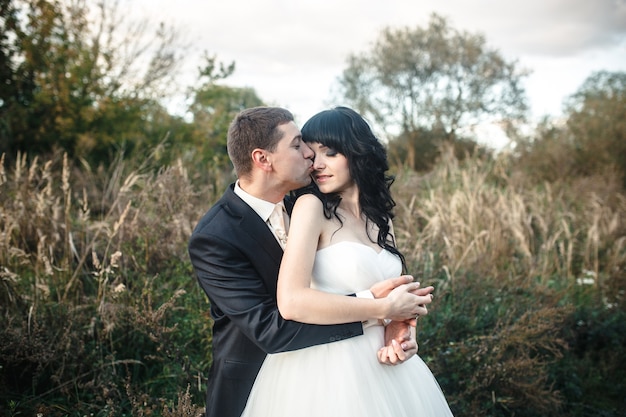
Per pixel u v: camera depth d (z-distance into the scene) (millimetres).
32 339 2740
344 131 1947
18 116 7191
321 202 1856
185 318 3223
